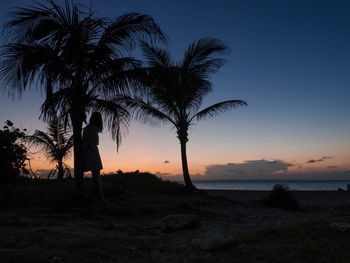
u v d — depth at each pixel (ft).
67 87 22.67
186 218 14.98
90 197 23.54
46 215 16.14
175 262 8.30
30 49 20.36
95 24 22.35
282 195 29.60
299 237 10.82
